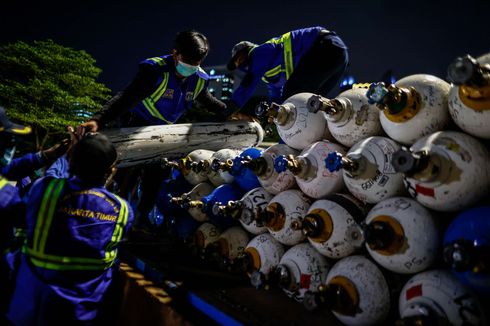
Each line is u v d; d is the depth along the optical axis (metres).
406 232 1.20
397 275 1.31
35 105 12.35
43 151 1.86
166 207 2.45
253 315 1.37
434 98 1.28
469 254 0.96
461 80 1.05
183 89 2.57
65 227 1.44
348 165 1.35
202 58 2.35
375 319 1.28
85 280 1.50
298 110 1.75
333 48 2.42
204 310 1.49
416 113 1.29
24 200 1.53
